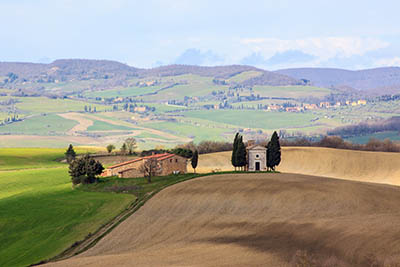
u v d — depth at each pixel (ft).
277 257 258.78
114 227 385.50
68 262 293.02
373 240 262.06
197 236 333.42
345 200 386.11
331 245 264.52
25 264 332.19
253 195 417.69
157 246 323.37
